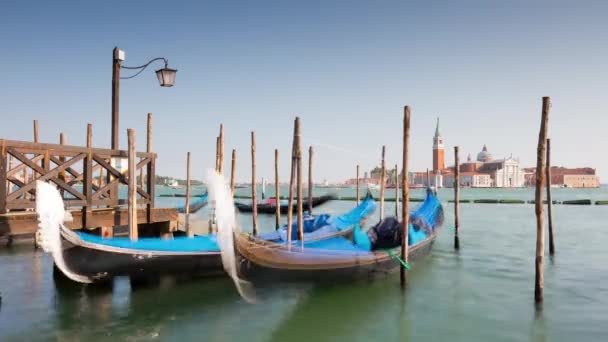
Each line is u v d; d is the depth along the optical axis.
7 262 12.22
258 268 8.28
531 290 10.23
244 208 31.69
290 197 13.76
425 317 8.42
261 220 28.59
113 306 8.59
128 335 7.27
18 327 7.49
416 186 133.38
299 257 8.95
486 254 14.89
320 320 8.20
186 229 15.12
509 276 11.59
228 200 7.75
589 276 11.64
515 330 7.75
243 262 7.97
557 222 27.27
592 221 27.91
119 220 11.10
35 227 9.16
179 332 7.46
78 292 8.90
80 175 12.87
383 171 21.34
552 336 7.46
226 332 7.50
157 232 12.79
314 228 15.42
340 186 195.75
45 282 10.10
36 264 11.97
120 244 8.62
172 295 9.16
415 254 12.44
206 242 9.85
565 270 12.38
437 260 13.81
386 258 10.73
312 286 9.15
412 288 10.38
